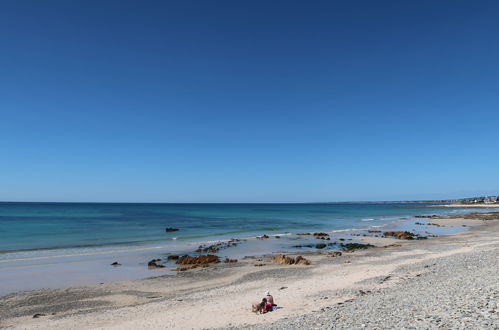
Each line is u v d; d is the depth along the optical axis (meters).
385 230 61.91
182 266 28.52
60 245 38.94
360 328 9.89
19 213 106.38
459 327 8.38
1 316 16.36
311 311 14.14
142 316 15.55
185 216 102.44
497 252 26.69
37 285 22.17
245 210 163.75
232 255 34.22
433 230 60.78
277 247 39.56
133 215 102.69
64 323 14.92
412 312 10.91
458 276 17.84
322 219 95.69
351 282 20.31
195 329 13.17
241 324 13.26
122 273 25.81
